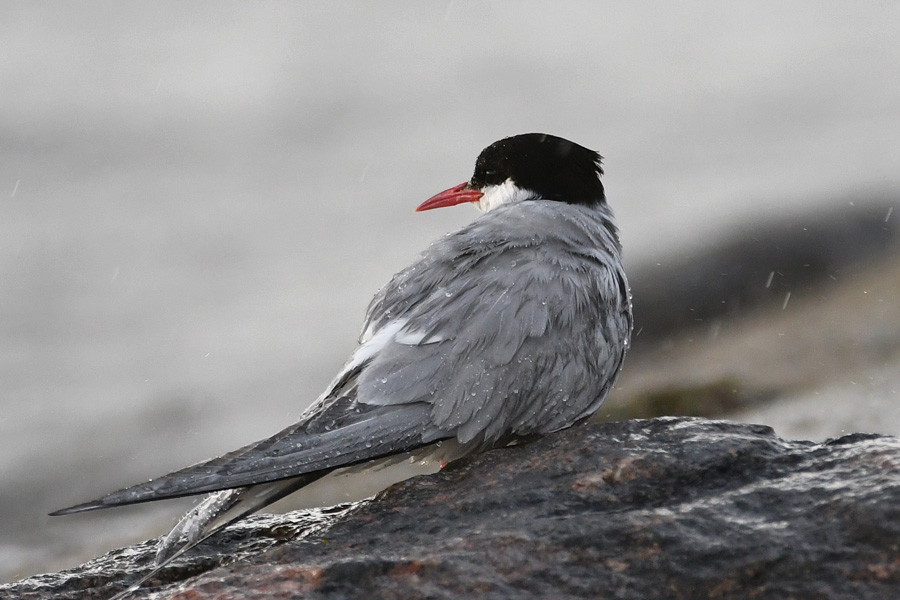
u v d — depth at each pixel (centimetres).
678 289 1542
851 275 1542
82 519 1201
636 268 1631
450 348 633
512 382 641
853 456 554
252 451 568
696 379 1316
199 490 539
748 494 538
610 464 576
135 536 1152
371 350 641
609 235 768
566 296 671
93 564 632
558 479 574
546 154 814
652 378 1341
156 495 527
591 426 622
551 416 662
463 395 627
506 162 827
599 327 690
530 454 602
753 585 491
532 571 510
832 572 487
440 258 687
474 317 644
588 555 515
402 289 678
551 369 656
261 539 639
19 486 1290
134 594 565
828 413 1169
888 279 1497
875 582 480
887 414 1142
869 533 498
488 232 708
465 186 862
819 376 1276
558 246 704
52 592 594
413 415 616
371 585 514
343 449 588
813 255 1598
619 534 522
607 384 705
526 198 814
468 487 581
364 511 577
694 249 1666
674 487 558
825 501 522
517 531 532
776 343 1373
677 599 492
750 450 573
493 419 637
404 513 568
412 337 638
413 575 515
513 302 654
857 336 1356
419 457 666
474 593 502
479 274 668
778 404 1229
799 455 566
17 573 1072
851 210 1756
